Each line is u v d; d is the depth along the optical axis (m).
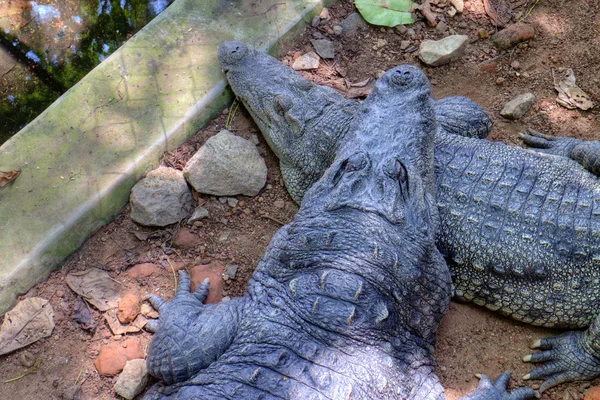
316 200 2.32
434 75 2.77
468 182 2.38
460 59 2.80
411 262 2.26
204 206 2.55
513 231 2.33
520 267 2.33
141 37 2.69
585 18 2.85
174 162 2.58
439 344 2.41
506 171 2.38
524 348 2.41
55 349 2.37
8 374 2.34
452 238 2.37
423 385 2.29
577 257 2.30
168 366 2.27
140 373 2.32
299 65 2.73
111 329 2.39
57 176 2.51
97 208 2.49
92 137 2.56
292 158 2.53
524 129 2.69
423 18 2.86
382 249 2.24
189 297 2.39
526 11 2.88
